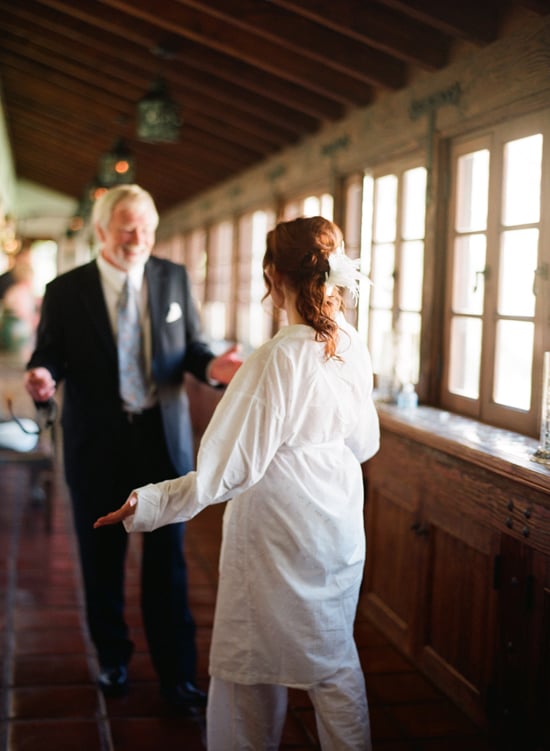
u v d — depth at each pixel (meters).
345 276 2.04
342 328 2.12
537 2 2.88
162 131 5.15
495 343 3.39
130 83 6.80
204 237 9.77
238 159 7.57
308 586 2.06
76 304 2.98
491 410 3.41
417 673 3.38
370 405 2.21
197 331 3.16
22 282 8.34
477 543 2.94
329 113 5.02
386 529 3.80
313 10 3.59
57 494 6.20
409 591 3.53
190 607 4.06
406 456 3.54
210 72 5.22
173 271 3.08
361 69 4.09
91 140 9.98
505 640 2.76
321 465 2.08
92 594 3.10
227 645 2.10
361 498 2.17
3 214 11.05
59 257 17.14
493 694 2.82
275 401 1.97
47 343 3.02
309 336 2.04
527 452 2.78
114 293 2.98
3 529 5.29
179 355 3.04
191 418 9.10
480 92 3.38
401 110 4.14
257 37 4.45
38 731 2.86
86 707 3.03
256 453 1.96
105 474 3.00
